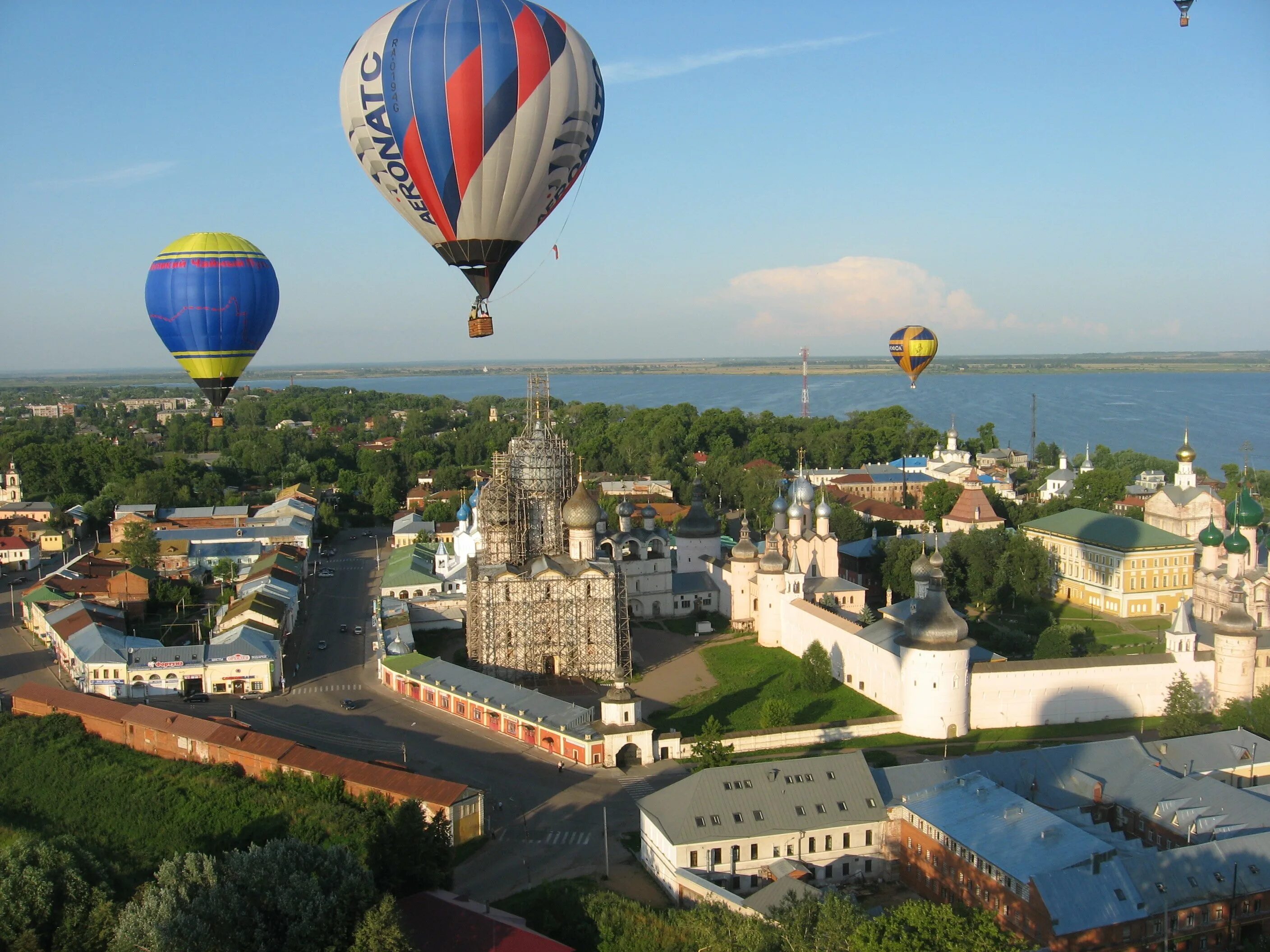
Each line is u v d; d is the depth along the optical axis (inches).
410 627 7293.3
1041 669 5659.5
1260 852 3627.0
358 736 5718.5
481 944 3452.3
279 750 5103.3
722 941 3307.1
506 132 4274.1
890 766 5049.2
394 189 4557.1
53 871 3838.6
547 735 5467.5
